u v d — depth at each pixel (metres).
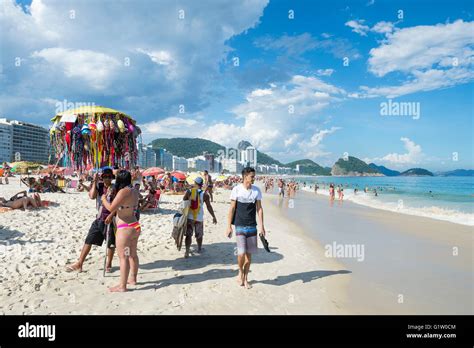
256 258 7.31
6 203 11.37
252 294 5.06
